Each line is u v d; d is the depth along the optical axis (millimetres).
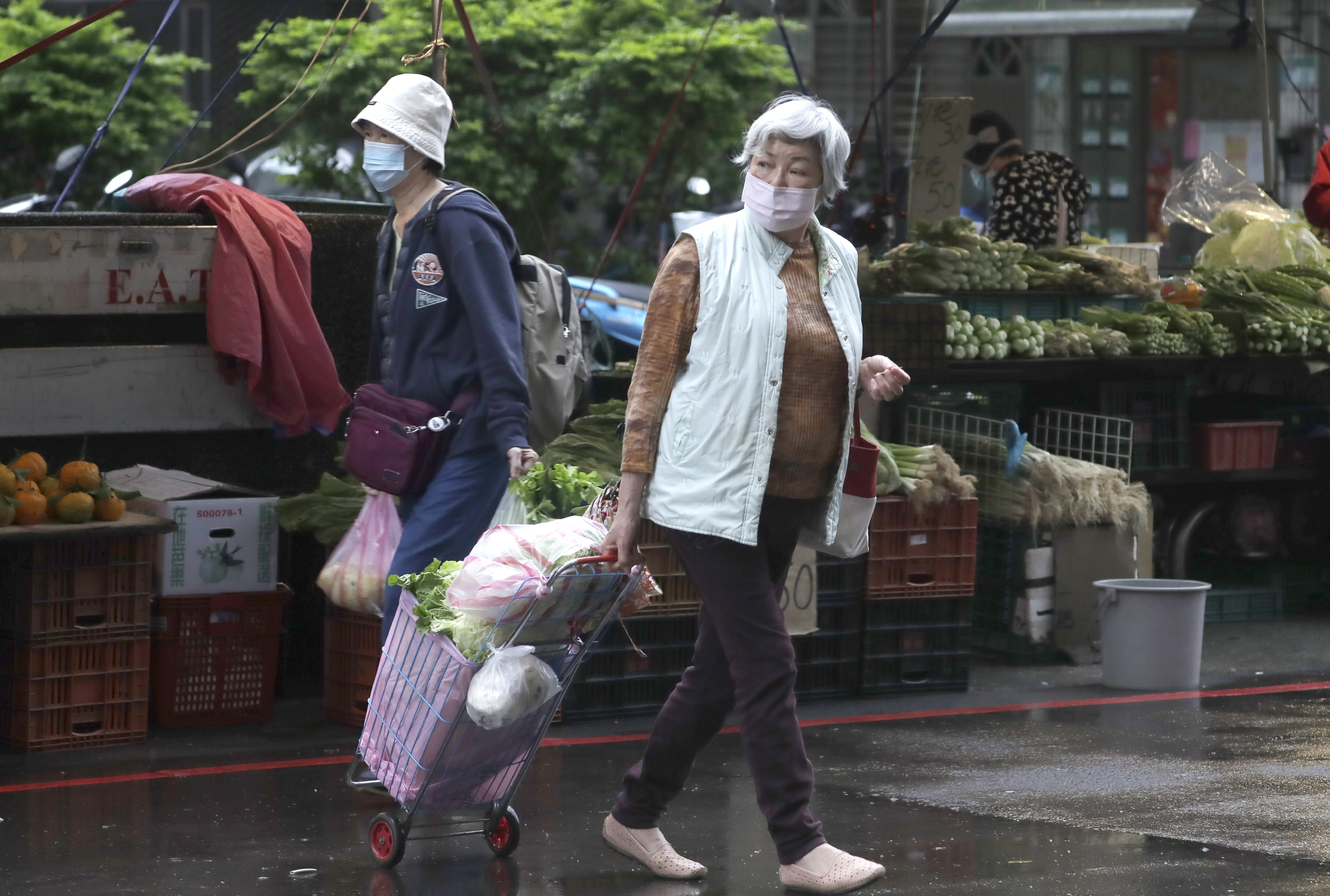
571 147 25469
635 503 6023
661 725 6344
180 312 9719
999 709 9828
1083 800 7625
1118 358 12227
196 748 8734
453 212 7418
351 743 8867
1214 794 7727
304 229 10031
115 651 8750
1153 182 29953
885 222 14539
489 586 6129
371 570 8312
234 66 32875
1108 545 11523
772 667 6000
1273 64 28922
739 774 8148
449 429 7422
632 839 6461
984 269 12305
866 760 8508
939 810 7469
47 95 26844
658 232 26859
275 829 7141
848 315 6137
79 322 9672
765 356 5910
